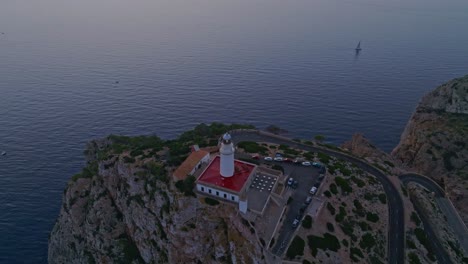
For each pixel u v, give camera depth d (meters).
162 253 90.88
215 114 185.38
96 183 109.62
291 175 99.62
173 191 88.62
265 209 85.25
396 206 101.50
